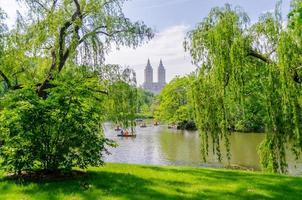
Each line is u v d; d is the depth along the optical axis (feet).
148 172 48.37
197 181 43.78
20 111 40.88
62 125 41.42
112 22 62.13
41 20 61.36
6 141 40.83
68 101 42.78
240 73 60.59
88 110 43.83
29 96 42.93
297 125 57.47
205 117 67.51
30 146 40.93
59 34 59.88
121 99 67.36
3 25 63.77
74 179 41.37
